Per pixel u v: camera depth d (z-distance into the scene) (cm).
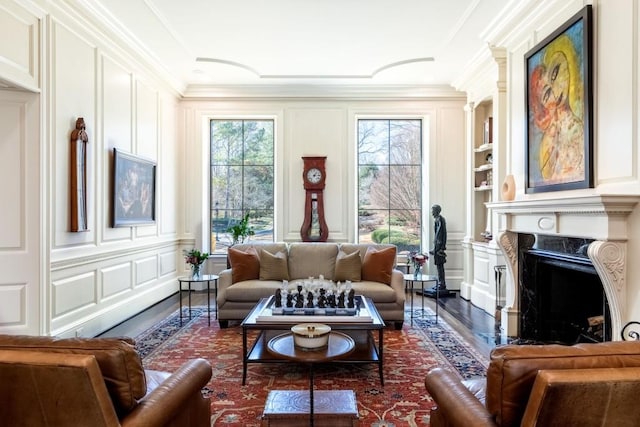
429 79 552
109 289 393
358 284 401
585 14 263
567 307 334
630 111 231
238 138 604
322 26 396
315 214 577
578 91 274
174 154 570
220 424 212
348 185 584
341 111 586
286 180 586
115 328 391
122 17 373
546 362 111
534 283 355
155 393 139
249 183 604
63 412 115
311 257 443
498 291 413
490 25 389
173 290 559
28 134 294
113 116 402
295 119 586
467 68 505
